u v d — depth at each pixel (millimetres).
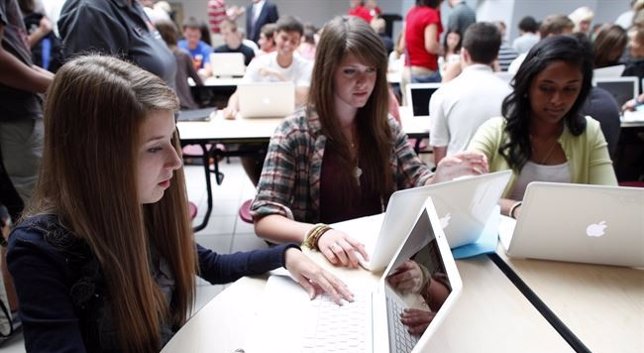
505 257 1035
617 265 994
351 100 1358
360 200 1457
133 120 689
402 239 912
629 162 2777
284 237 1170
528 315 815
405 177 1509
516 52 4578
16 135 1618
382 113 1443
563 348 728
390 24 7887
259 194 1322
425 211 808
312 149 1391
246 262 991
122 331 779
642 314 824
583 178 1498
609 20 6363
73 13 1741
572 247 980
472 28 2072
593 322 798
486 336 753
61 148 691
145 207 887
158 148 752
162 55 2064
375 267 955
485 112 1957
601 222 918
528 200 920
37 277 681
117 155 692
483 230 1073
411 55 3973
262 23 5148
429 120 2479
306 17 9133
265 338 745
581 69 1341
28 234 705
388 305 772
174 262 947
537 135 1494
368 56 1304
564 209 917
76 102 675
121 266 746
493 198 972
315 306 832
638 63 3057
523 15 6355
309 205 1435
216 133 2279
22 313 676
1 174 1626
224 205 3170
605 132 1990
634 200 865
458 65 3029
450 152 2117
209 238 2660
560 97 1363
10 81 1495
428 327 583
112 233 729
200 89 4148
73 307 720
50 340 656
